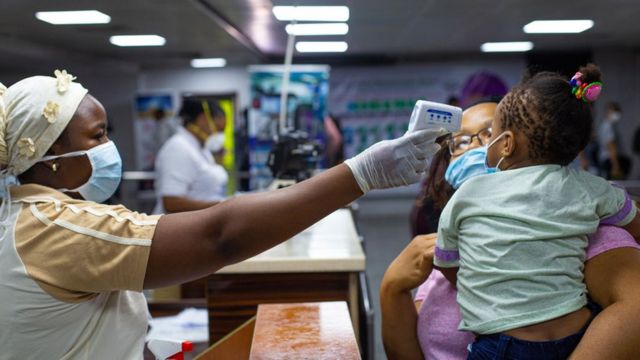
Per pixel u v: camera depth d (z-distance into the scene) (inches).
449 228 35.8
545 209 31.8
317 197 32.5
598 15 236.8
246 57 363.9
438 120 34.3
